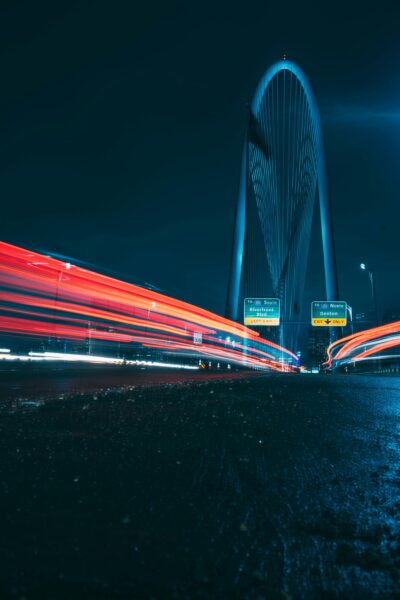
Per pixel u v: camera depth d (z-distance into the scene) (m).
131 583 2.10
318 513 3.05
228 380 17.94
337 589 2.08
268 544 2.55
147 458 4.44
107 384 14.70
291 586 2.10
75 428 5.97
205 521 2.87
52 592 2.01
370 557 2.39
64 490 3.41
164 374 23.38
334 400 10.62
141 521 2.86
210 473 3.97
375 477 3.97
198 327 53.88
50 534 2.63
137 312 47.34
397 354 51.69
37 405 8.37
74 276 44.06
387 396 12.09
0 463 4.14
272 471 4.11
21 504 3.10
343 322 55.69
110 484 3.58
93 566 2.26
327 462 4.48
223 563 2.31
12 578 2.12
